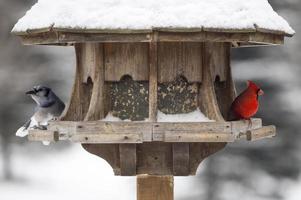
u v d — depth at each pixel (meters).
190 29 10.48
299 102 30.44
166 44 11.43
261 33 10.95
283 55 30.41
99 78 11.41
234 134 10.86
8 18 43.28
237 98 11.61
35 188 41.34
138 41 10.58
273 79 30.00
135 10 10.62
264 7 11.28
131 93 11.53
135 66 11.46
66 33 10.67
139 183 11.91
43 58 42.78
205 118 11.34
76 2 10.88
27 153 48.09
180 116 11.41
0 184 43.06
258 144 30.45
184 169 11.28
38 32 11.00
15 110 44.44
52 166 46.75
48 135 11.14
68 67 41.81
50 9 11.06
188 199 30.55
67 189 40.34
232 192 30.36
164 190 11.90
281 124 30.25
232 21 10.67
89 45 11.73
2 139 45.16
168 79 11.45
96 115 11.30
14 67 43.50
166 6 10.66
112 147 11.41
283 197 30.30
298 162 30.52
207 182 30.36
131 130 10.77
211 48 11.52
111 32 10.49
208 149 11.37
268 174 30.55
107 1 10.77
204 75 11.43
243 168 30.38
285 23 11.53
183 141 10.70
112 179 42.25
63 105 13.45
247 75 29.47
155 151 11.39
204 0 10.84
